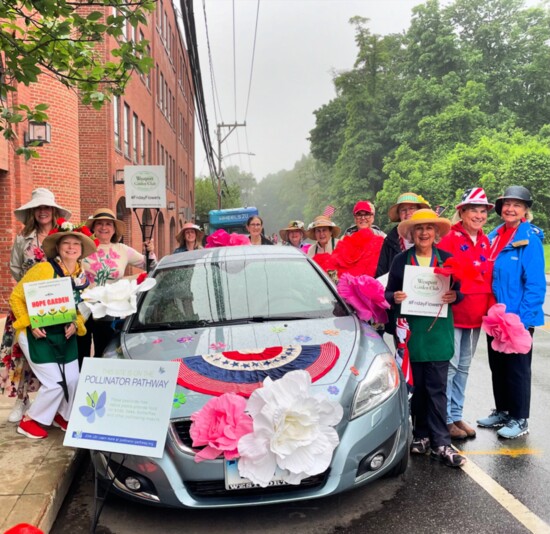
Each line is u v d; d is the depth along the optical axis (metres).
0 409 5.02
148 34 23.44
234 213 23.27
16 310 4.05
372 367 3.37
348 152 52.91
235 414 2.87
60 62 4.43
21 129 9.73
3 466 3.73
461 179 34.66
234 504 2.90
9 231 9.73
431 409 3.98
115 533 3.16
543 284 4.36
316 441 2.86
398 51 56.56
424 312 3.84
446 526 3.09
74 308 4.05
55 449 4.03
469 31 52.66
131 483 3.06
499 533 3.00
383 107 53.03
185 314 4.16
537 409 5.15
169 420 2.85
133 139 20.42
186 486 2.93
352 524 3.14
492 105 47.72
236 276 4.57
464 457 3.96
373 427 3.14
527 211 4.50
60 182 11.08
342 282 4.11
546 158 32.31
